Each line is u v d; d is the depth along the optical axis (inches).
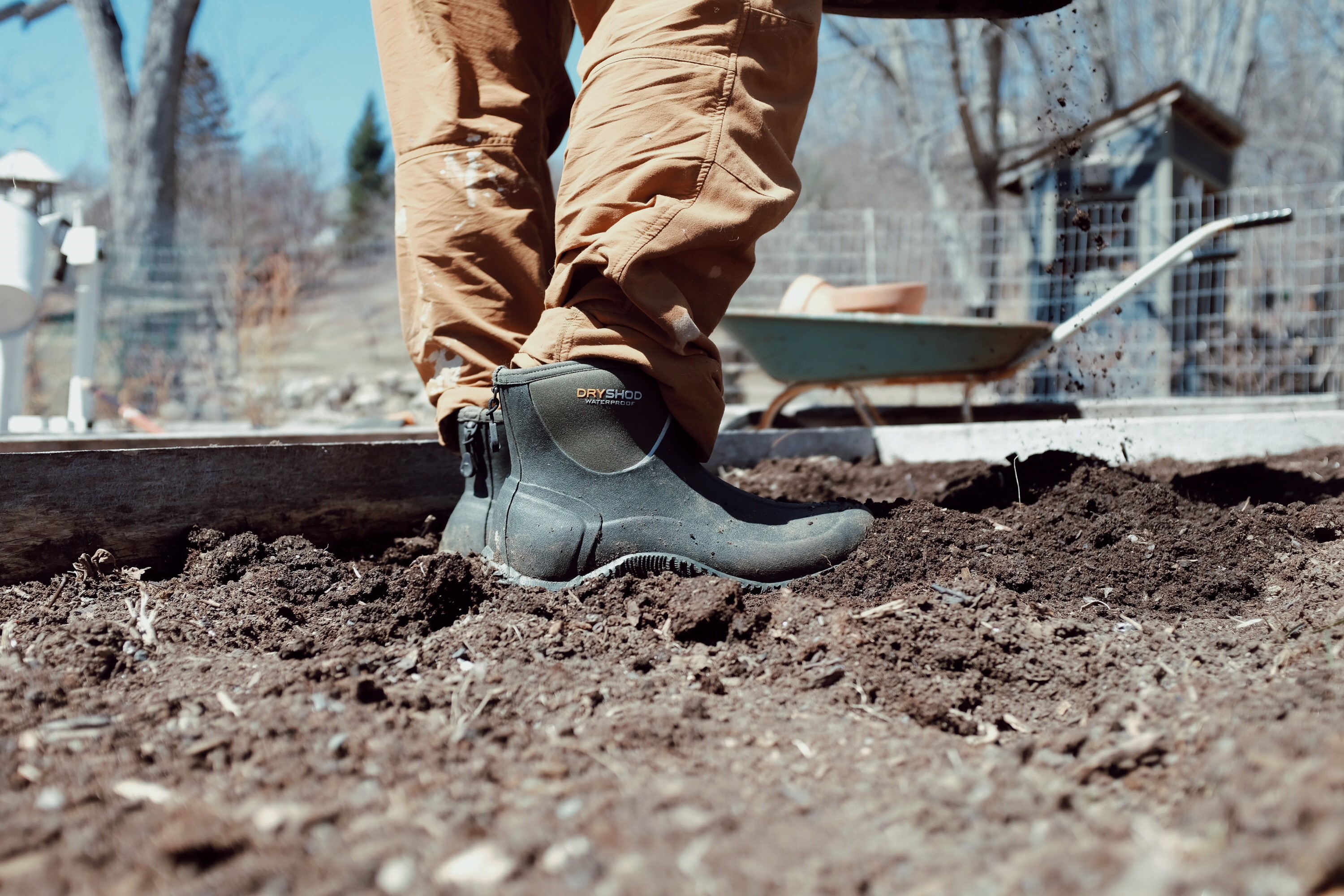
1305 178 708.7
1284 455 112.1
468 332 73.5
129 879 30.9
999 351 143.7
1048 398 250.8
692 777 40.1
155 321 354.0
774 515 70.8
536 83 76.1
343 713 46.1
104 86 501.0
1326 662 48.4
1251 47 535.5
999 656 54.2
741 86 62.9
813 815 36.0
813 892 29.3
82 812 35.7
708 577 64.9
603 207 62.5
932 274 367.6
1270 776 33.4
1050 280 276.1
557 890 29.6
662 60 61.8
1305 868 26.4
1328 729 36.0
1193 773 37.0
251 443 111.8
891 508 78.1
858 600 63.2
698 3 61.9
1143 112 283.6
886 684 51.8
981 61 393.7
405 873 30.7
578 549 65.7
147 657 54.5
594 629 60.1
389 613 62.2
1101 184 288.7
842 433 125.3
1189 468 107.0
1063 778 39.6
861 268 340.2
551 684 51.0
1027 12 91.4
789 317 156.1
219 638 57.8
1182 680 50.4
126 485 68.0
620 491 66.9
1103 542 71.4
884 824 34.9
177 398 339.3
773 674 54.3
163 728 44.5
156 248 446.0
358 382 397.7
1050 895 28.1
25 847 32.9
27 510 63.6
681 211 61.5
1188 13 553.0
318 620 61.5
